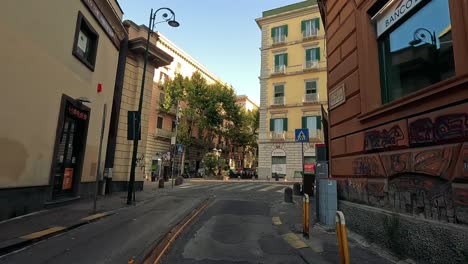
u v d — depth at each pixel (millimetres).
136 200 13188
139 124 12742
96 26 12641
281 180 36719
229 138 52906
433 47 5242
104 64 13734
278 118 38750
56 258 5230
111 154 16078
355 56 7594
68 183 11438
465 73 4055
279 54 40000
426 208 4812
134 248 5898
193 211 10867
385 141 6035
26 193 8430
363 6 7207
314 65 37375
